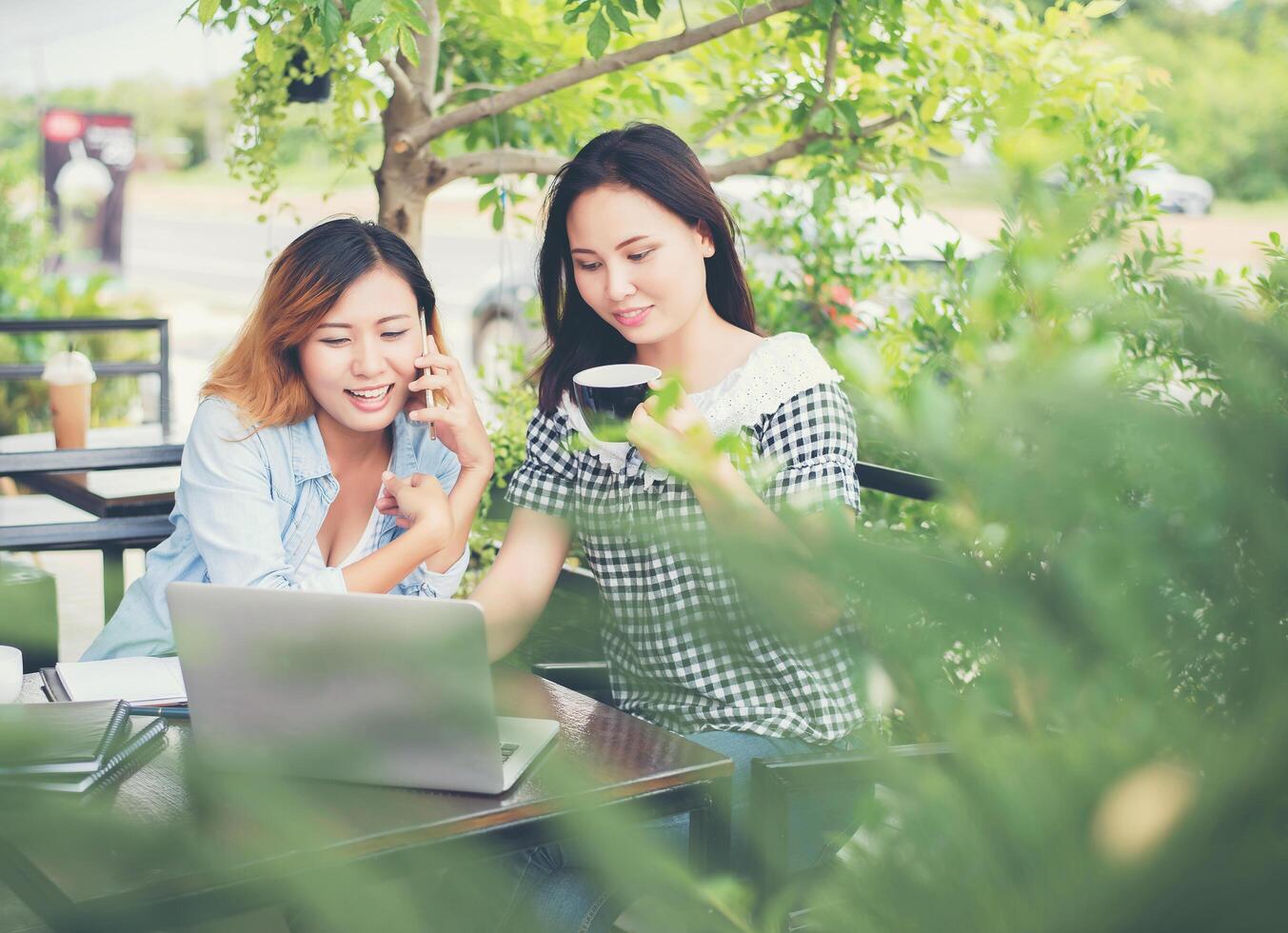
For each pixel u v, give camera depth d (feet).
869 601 1.47
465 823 4.49
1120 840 1.30
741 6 8.17
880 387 1.51
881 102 9.73
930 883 1.45
